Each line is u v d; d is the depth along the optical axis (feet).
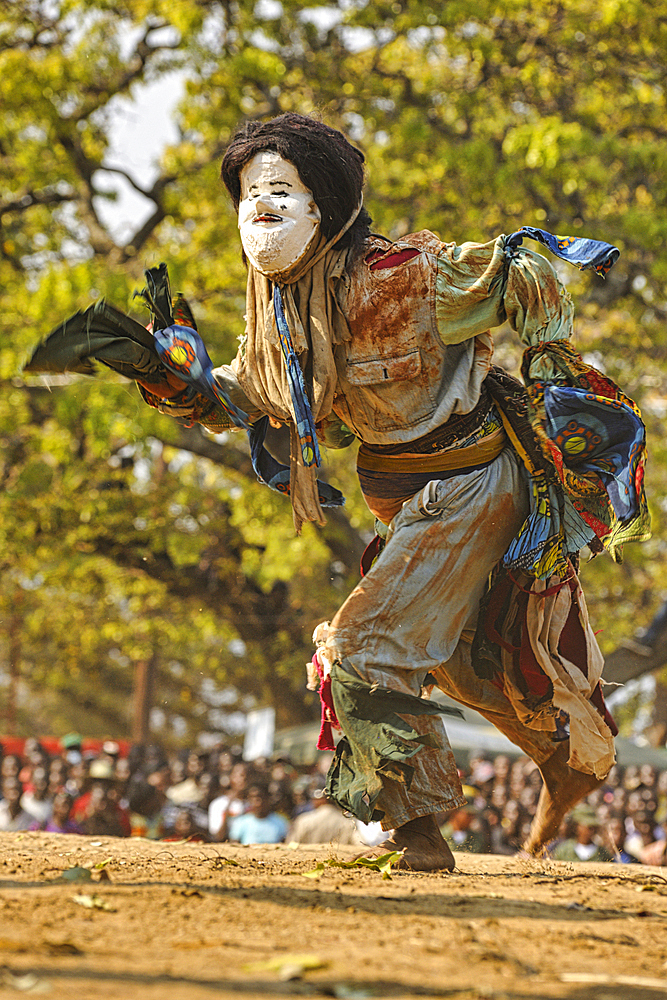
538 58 132.26
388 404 30.58
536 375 29.94
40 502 136.67
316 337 31.09
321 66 130.21
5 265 156.46
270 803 79.51
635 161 120.47
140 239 141.59
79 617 213.05
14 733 243.19
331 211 31.01
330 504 34.99
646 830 80.48
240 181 32.07
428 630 29.40
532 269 29.81
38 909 20.65
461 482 30.32
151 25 134.31
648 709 219.82
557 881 29.53
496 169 122.72
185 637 175.52
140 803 93.61
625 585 156.04
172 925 19.88
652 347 139.13
